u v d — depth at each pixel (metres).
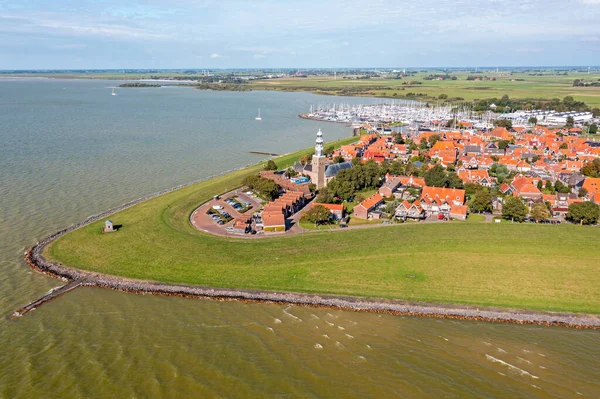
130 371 72.94
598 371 73.25
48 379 71.06
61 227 131.00
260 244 119.94
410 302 93.50
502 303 92.81
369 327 85.69
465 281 101.12
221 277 104.06
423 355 77.31
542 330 84.81
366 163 193.88
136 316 89.19
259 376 71.88
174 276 104.56
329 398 67.06
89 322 86.88
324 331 84.25
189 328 85.19
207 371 73.00
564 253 113.00
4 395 67.38
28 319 87.62
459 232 127.12
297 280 102.56
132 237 123.56
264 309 92.00
